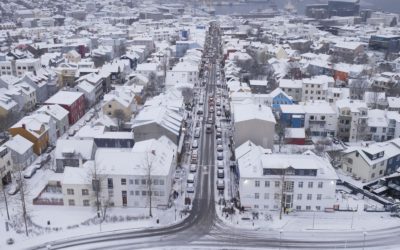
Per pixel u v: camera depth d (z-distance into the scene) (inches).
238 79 6840.6
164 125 4025.6
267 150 3690.9
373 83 6638.8
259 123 3973.9
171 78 6653.5
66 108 5032.0
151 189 3211.1
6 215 3142.2
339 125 4682.6
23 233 2920.8
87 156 3777.1
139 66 7086.6
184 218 3132.4
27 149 3914.9
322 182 3120.1
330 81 6259.8
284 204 3186.5
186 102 5787.4
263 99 5329.7
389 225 3041.3
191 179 3666.3
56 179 3553.2
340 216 3149.6
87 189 3216.0
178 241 2847.0
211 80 7485.2
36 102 5890.8
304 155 3410.4
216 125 5088.6
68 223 3036.4
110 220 3065.9
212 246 2790.4
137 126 4010.8
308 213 3181.6
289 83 6102.4
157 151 3440.0
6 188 3553.2
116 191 3218.5
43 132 4276.6
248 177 3139.8
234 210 3218.5
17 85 5590.6
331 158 4050.2
